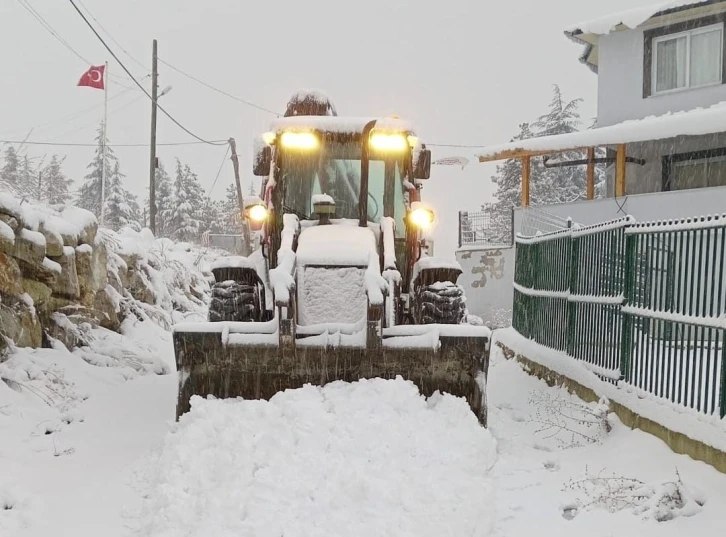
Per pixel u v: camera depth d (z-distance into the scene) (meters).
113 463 5.26
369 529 3.76
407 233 6.70
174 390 7.41
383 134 6.70
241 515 3.91
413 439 4.68
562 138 16.77
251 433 4.64
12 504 4.48
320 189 6.74
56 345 7.48
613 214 15.59
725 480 4.56
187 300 13.16
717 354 4.90
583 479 5.00
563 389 7.54
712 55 16.19
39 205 8.63
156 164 25.36
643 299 5.98
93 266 8.89
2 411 5.86
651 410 5.55
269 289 6.18
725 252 4.90
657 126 14.89
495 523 4.28
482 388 5.53
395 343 5.41
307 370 5.50
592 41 18.56
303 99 7.34
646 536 4.10
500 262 18.20
